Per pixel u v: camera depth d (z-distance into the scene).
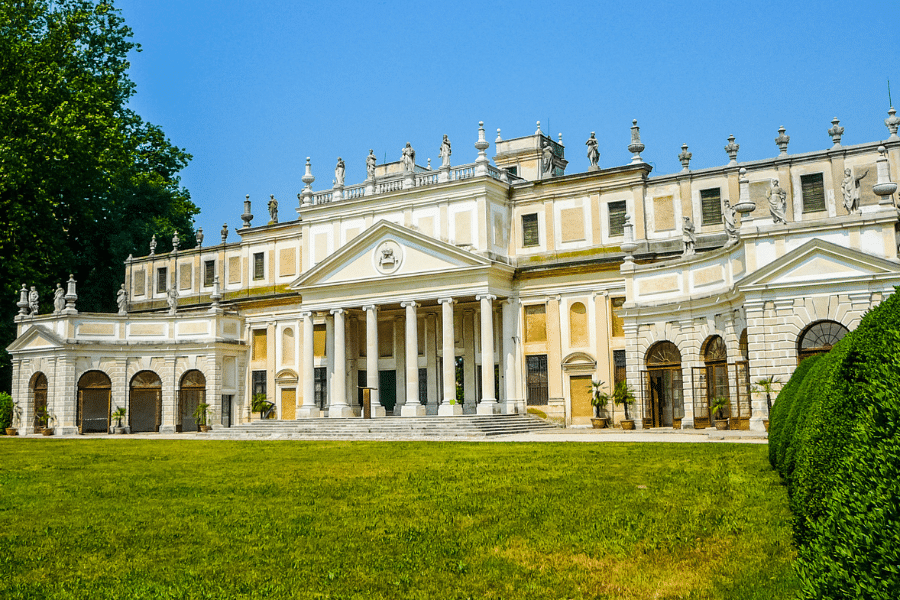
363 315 58.28
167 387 58.06
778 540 13.09
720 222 47.81
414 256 51.56
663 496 17.75
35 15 55.00
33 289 59.69
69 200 60.53
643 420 42.31
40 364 57.00
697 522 15.12
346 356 57.03
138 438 47.16
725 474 20.12
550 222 52.38
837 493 7.54
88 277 70.38
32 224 56.59
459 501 18.12
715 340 38.59
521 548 13.95
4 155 49.06
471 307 54.69
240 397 60.78
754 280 33.06
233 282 64.31
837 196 44.88
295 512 17.47
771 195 34.16
